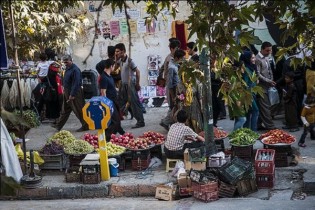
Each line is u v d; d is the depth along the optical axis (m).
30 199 12.62
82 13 17.80
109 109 12.48
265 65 15.23
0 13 9.70
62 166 13.37
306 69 14.41
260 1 8.06
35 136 16.03
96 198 12.52
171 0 8.72
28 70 17.16
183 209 11.47
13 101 16.95
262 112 15.23
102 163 12.71
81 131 16.34
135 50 18.16
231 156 13.19
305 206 11.31
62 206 12.07
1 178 6.16
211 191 11.75
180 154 12.88
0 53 9.67
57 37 16.48
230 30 7.98
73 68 15.81
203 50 9.10
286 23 8.60
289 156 13.22
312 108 14.02
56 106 17.02
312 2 7.72
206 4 7.80
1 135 10.02
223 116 16.66
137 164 13.22
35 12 15.83
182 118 13.05
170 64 15.09
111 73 16.20
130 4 17.88
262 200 11.73
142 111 16.23
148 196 12.44
